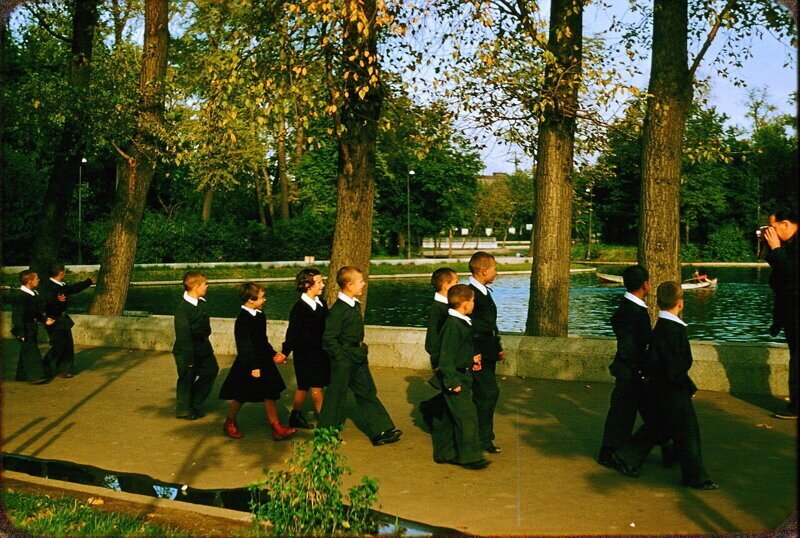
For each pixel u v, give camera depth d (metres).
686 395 5.84
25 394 10.16
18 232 40.72
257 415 8.92
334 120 11.31
